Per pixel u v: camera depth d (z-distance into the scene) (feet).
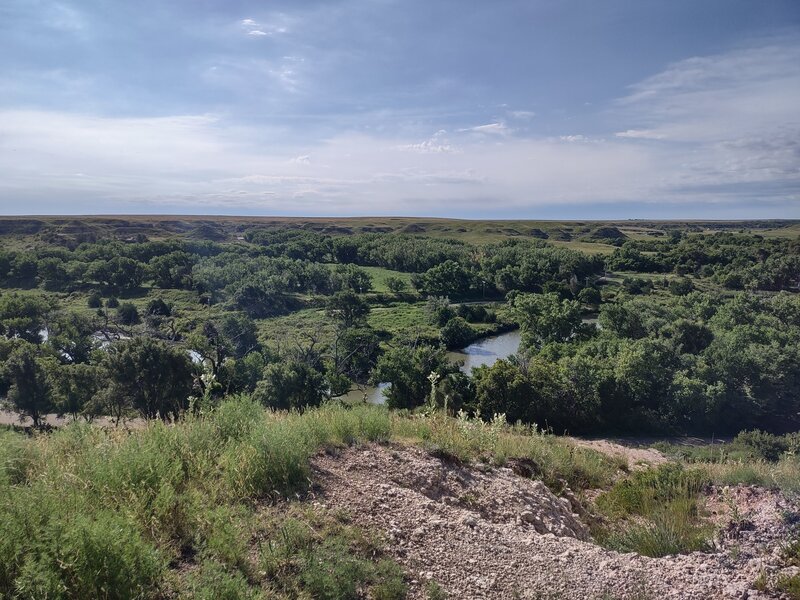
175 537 14.05
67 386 108.47
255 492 17.13
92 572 11.14
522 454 30.17
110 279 281.54
